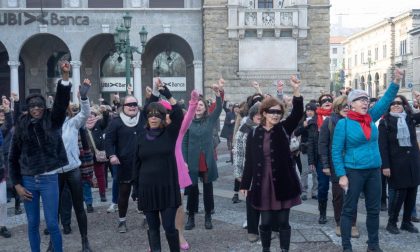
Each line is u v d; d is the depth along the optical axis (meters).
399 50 80.62
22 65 35.31
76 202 7.71
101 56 35.84
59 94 6.49
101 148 12.09
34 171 6.61
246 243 8.16
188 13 32.28
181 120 6.68
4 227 8.91
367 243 7.57
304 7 31.05
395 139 8.55
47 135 6.61
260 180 6.52
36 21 31.69
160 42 35.44
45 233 9.04
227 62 31.31
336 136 7.29
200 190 13.42
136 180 6.73
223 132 19.52
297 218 9.91
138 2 32.09
